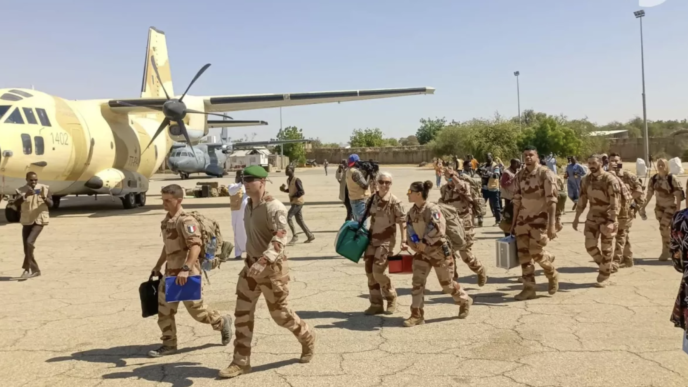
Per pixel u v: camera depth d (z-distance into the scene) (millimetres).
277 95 20109
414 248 5367
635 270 7742
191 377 4172
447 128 65562
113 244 11438
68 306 6355
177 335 5258
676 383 3781
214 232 4699
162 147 23969
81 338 5168
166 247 4605
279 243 4094
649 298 6145
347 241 5660
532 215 6152
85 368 4379
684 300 2920
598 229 6727
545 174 6066
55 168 16172
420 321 5398
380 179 5621
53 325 5594
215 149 50781
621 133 78000
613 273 7555
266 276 4164
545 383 3852
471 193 7316
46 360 4570
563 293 6508
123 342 5047
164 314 4660
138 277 8008
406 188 28281
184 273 4379
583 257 8859
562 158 51094
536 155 6156
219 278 7828
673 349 4461
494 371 4117
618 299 6141
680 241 2859
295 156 88125
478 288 6949
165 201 4547
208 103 20609
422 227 5395
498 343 4770
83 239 12219
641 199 8570
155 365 4445
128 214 18172
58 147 16016
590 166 6723
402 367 4258
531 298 6273
